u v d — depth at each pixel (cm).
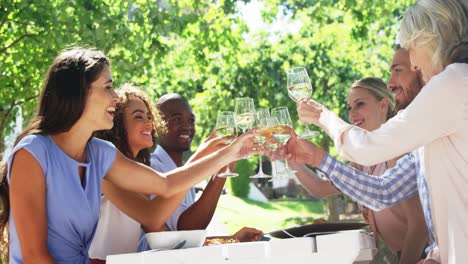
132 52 750
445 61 225
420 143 221
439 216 223
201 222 337
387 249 338
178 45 947
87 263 255
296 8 984
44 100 252
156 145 370
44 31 696
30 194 235
